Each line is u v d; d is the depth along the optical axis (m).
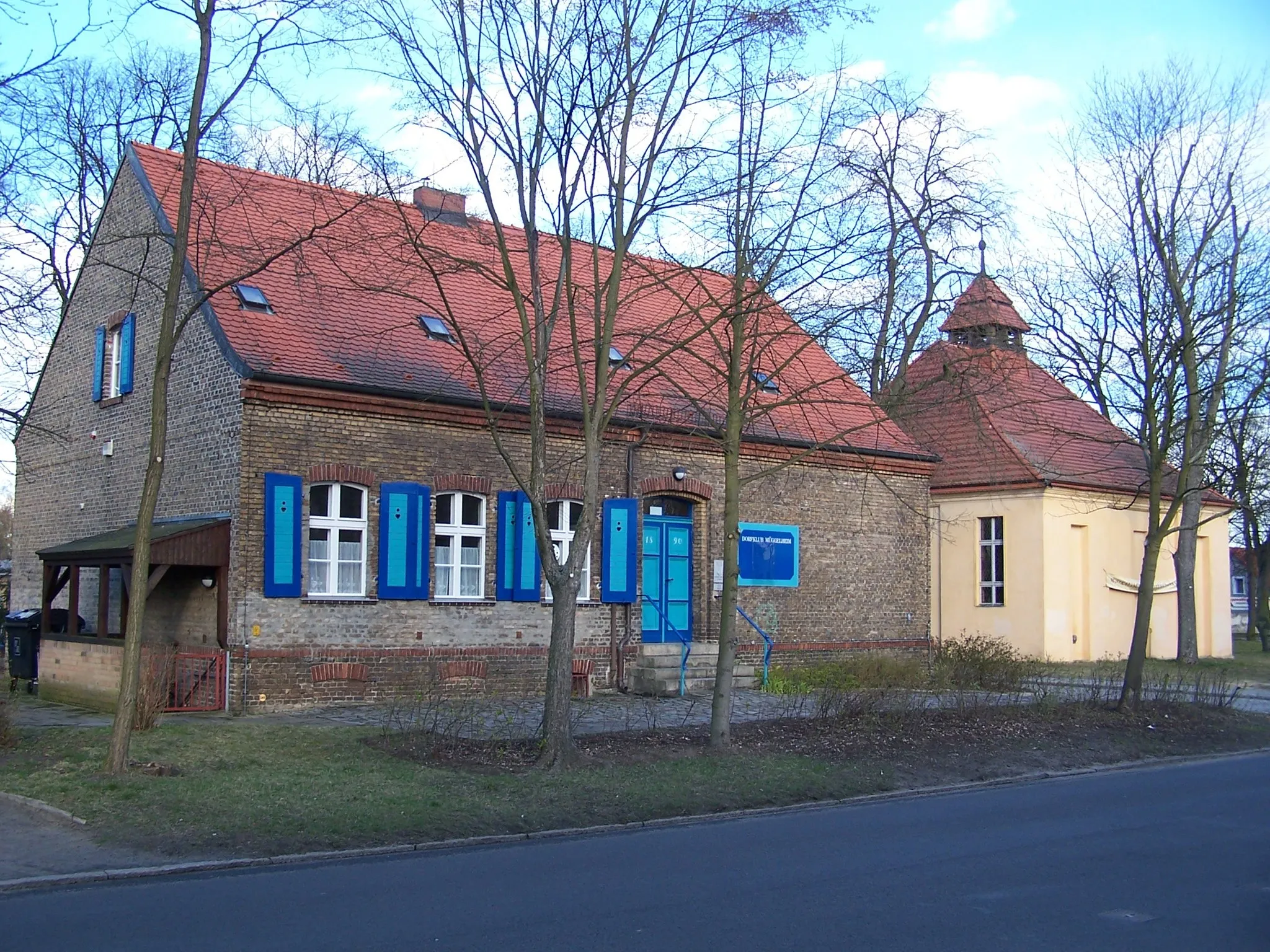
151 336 20.11
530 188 13.78
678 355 21.94
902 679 23.02
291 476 17.53
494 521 19.95
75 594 19.39
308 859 9.59
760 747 14.99
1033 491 31.19
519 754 13.62
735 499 14.91
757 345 16.42
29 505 24.66
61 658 18.73
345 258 20.81
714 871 9.37
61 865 9.01
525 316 13.64
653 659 21.31
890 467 26.16
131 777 11.59
